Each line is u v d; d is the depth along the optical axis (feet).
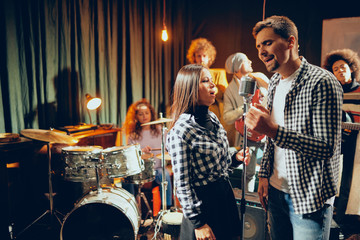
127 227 6.92
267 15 13.80
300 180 4.03
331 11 12.54
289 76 4.28
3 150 7.57
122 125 12.20
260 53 4.24
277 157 4.54
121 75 12.11
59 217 9.20
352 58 10.72
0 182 7.86
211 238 4.16
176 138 4.31
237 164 5.10
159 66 13.76
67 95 10.35
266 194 4.87
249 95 4.16
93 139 10.35
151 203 9.75
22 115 9.13
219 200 4.34
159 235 8.20
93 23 11.05
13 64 8.86
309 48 13.10
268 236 8.39
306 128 3.92
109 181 9.83
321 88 3.73
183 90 4.65
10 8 8.70
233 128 12.60
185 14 14.78
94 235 6.97
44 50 9.64
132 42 12.41
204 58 12.60
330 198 4.05
